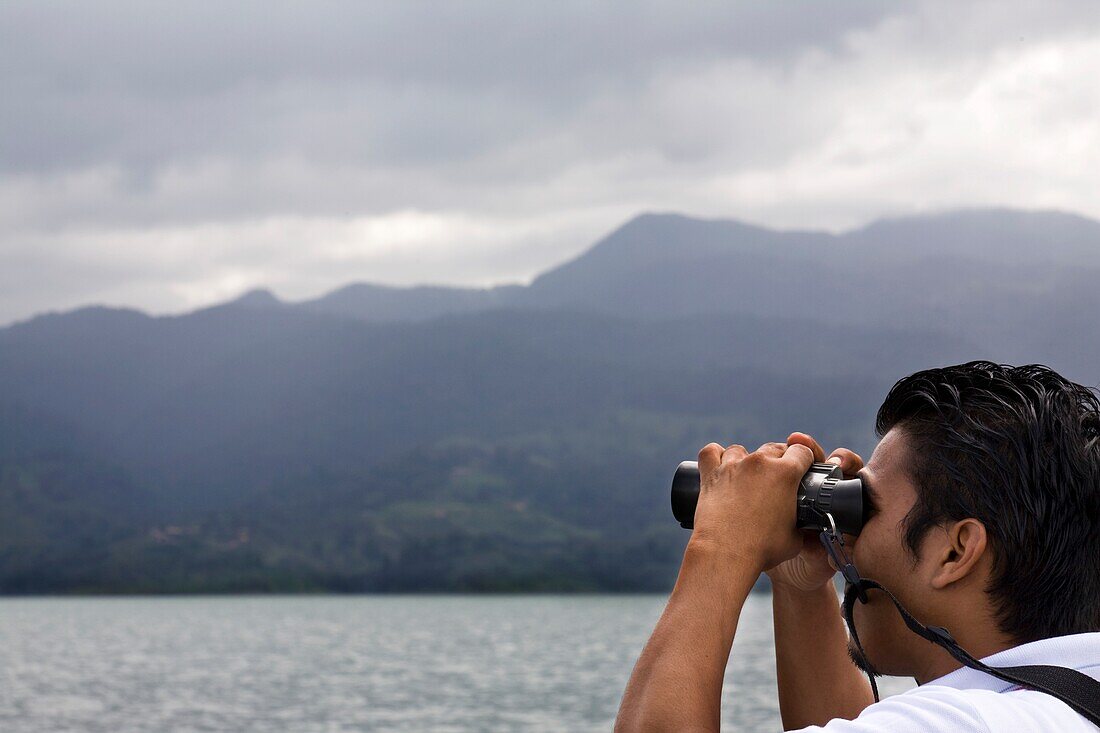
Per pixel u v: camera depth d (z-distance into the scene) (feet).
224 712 125.39
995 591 4.27
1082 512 4.19
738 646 211.61
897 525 4.42
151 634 315.37
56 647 255.91
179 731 109.19
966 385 4.46
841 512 4.52
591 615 442.09
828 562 5.07
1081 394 4.48
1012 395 4.32
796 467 4.66
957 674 4.17
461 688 150.71
